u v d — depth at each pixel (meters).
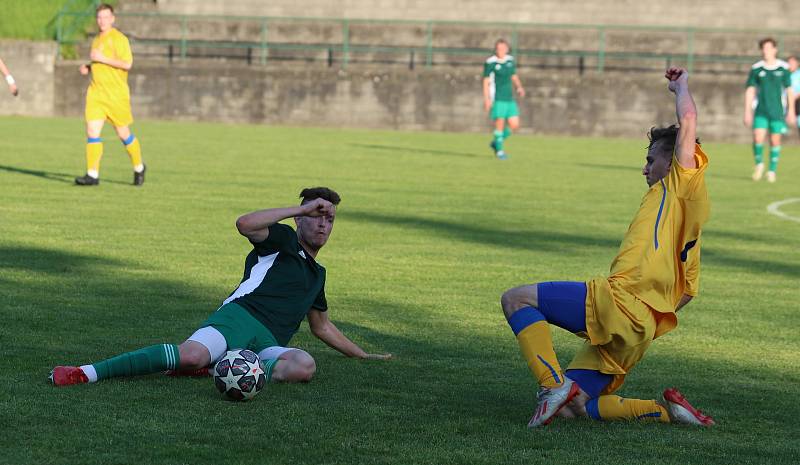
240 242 29.09
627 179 52.47
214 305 20.89
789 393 15.90
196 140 68.88
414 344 18.34
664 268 13.64
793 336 20.19
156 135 72.81
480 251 29.34
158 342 17.59
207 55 98.12
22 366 15.61
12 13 98.44
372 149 66.69
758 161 55.34
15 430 12.52
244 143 67.56
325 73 91.56
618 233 33.72
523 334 13.74
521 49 96.00
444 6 99.00
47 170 46.78
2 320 18.75
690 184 13.70
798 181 55.56
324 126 92.19
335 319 20.12
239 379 13.98
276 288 15.69
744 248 31.98
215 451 12.00
